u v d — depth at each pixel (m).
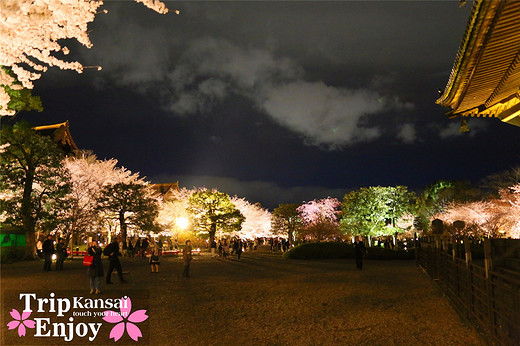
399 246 45.38
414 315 7.93
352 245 30.34
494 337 5.11
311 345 5.96
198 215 43.03
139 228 34.34
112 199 32.00
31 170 24.27
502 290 4.93
